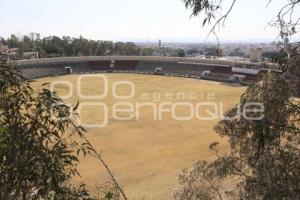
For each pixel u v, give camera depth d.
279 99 8.09
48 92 4.54
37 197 4.25
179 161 30.83
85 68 101.31
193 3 6.91
